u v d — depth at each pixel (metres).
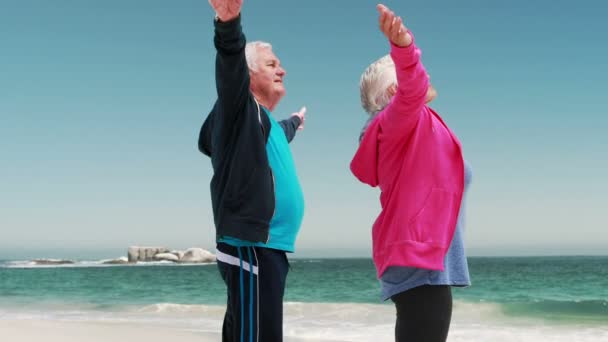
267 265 2.39
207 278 37.62
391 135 2.04
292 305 13.16
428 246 1.95
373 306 12.97
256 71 2.79
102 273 48.62
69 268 68.44
